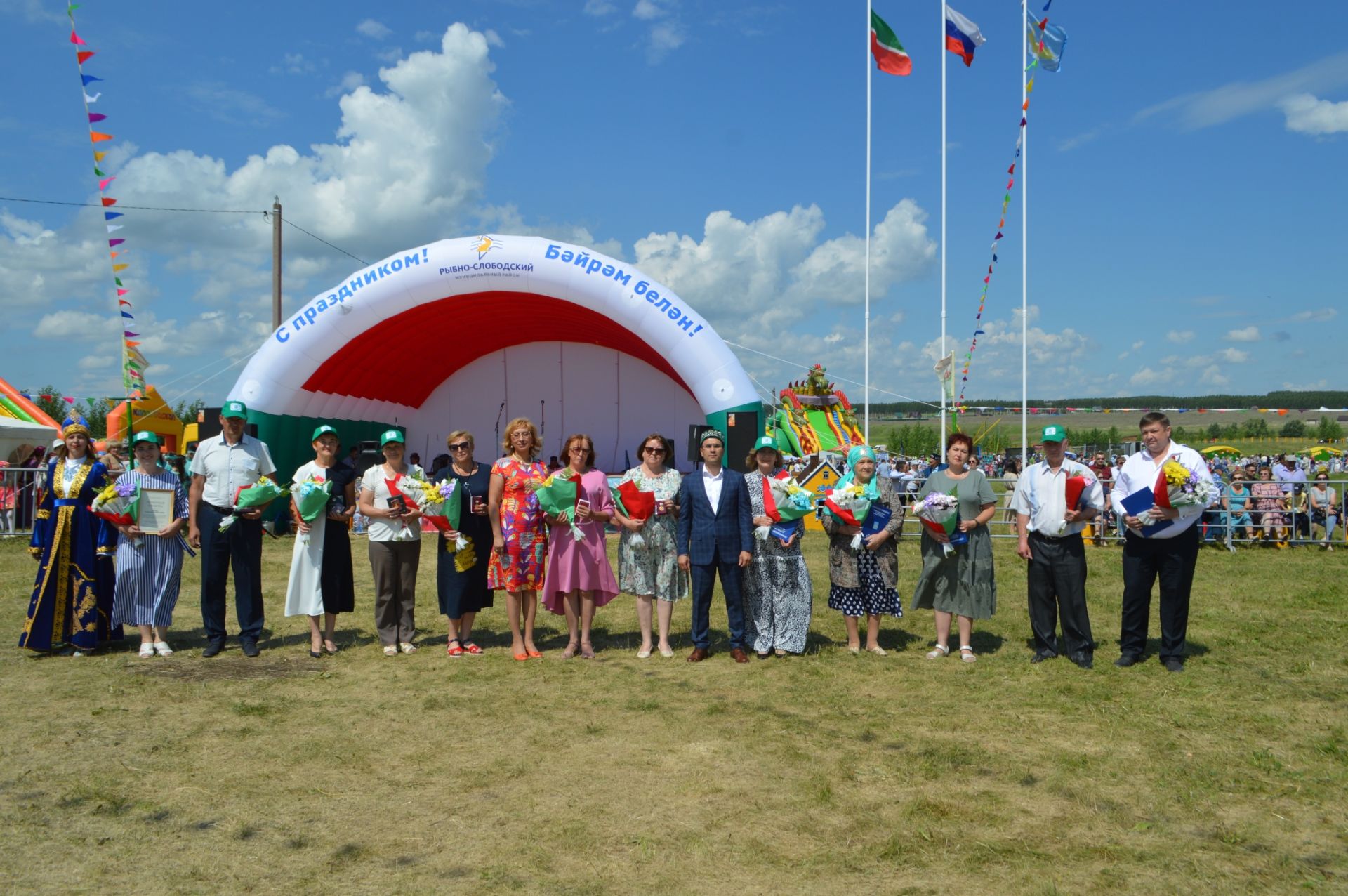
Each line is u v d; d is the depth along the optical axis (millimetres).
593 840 3852
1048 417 56281
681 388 22156
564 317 18922
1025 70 17234
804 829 3953
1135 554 6621
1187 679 6285
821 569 12359
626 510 7082
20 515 15453
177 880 3506
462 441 7324
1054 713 5539
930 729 5273
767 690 6141
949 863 3619
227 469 7094
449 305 17359
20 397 19734
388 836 3896
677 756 4855
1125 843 3793
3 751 4941
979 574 6773
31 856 3703
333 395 18078
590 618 7172
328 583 7195
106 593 7258
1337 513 14680
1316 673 6453
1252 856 3670
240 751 4957
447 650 7375
